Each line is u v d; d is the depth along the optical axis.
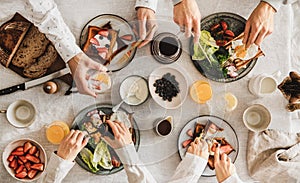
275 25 1.79
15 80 1.70
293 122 1.80
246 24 1.69
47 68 1.69
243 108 1.76
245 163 1.74
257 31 1.67
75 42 1.66
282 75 1.78
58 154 1.59
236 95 1.76
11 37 1.69
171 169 1.67
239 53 1.73
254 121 1.75
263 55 1.75
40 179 1.61
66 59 1.59
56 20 1.58
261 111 1.74
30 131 1.69
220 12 1.76
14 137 1.69
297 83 1.74
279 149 1.74
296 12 1.85
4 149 1.67
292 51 1.84
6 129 1.69
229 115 1.75
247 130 1.75
